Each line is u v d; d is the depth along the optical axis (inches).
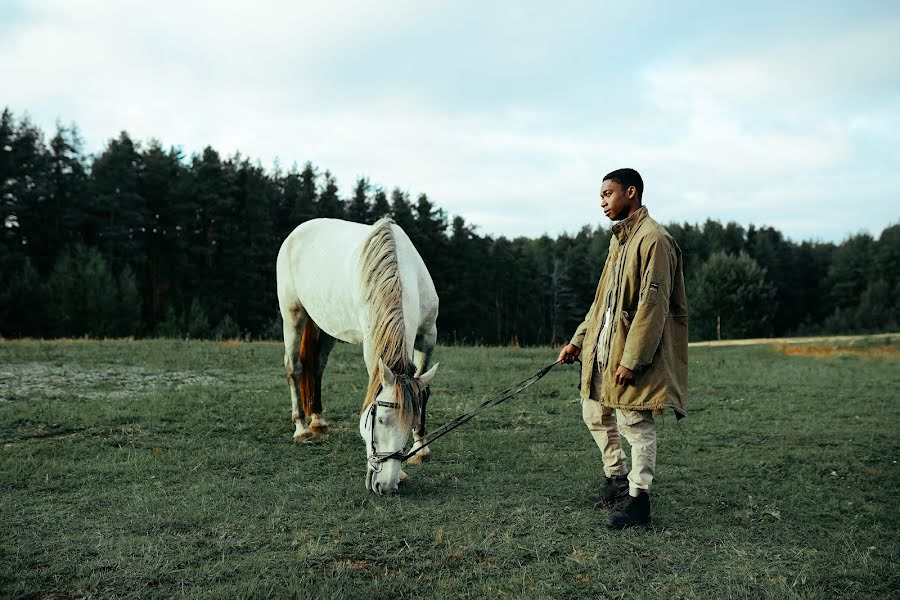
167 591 105.7
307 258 221.8
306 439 214.7
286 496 156.3
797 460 196.5
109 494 154.7
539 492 163.2
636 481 137.5
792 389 336.8
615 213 144.2
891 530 139.2
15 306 1187.3
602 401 139.6
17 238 1582.2
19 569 112.7
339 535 131.3
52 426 217.6
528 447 211.3
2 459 180.4
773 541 132.5
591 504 154.4
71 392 275.3
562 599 105.7
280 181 2306.8
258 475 176.9
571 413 268.5
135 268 1667.1
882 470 186.2
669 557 122.6
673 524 140.9
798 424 248.5
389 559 120.0
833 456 200.1
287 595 103.9
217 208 1785.2
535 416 261.9
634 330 130.0
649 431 137.6
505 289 2389.3
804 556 124.0
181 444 203.3
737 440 222.4
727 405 289.4
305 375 227.0
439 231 2133.4
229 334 1246.9
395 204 2150.6
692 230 3070.9
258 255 1818.4
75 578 110.2
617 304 138.0
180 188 1787.6
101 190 1670.8
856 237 2866.6
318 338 230.1
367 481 158.9
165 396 269.4
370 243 179.5
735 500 158.4
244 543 126.2
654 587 110.1
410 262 189.6
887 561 121.4
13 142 1612.9
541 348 534.6
